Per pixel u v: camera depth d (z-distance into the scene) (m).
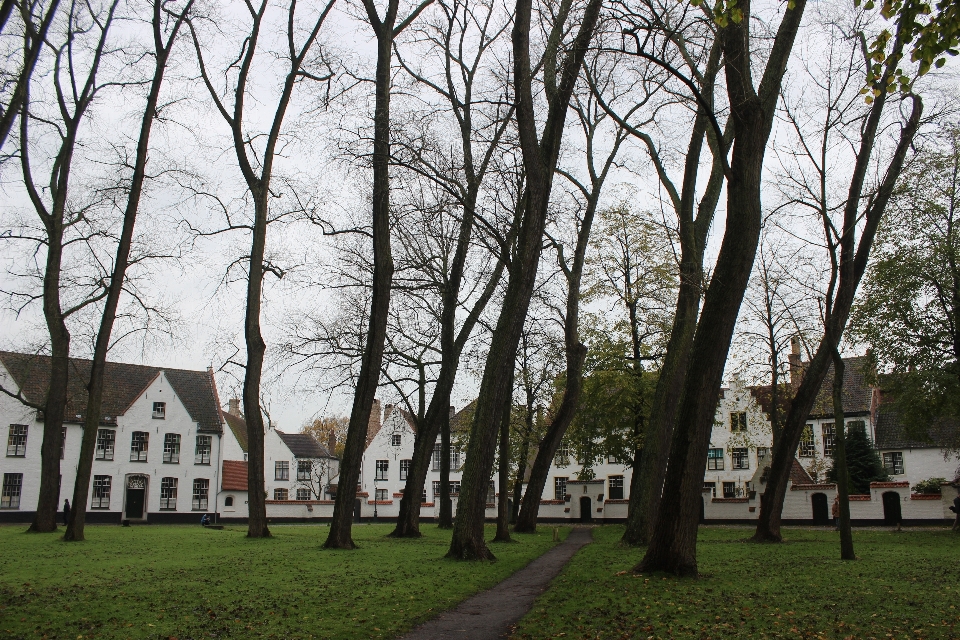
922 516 40.16
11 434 52.56
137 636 8.52
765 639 8.63
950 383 31.05
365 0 21.16
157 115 26.88
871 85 12.54
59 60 26.59
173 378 61.88
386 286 20.91
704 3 15.79
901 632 8.95
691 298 22.23
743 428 51.09
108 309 24.38
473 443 17.66
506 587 13.55
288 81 24.88
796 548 21.58
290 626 9.24
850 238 22.55
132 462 56.00
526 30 17.34
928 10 11.25
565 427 30.95
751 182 13.48
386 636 9.10
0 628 8.76
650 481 22.44
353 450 20.69
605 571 14.95
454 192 17.50
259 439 24.81
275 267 26.62
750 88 13.42
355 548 20.28
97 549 19.48
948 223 31.14
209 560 16.56
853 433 50.81
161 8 25.19
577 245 27.94
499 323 17.77
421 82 25.61
